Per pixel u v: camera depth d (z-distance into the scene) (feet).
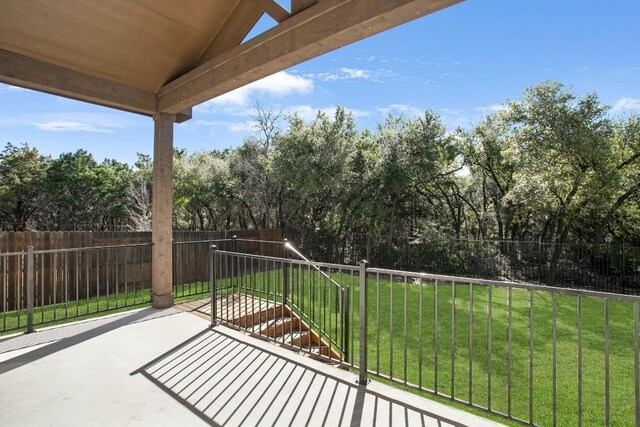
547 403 10.49
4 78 12.09
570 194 35.24
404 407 7.80
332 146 41.65
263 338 12.29
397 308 20.88
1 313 18.86
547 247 35.81
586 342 15.96
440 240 37.60
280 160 41.78
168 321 14.14
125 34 13.12
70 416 7.56
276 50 10.66
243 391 8.58
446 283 30.32
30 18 11.38
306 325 14.84
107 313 16.58
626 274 34.04
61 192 78.59
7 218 75.25
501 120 40.52
